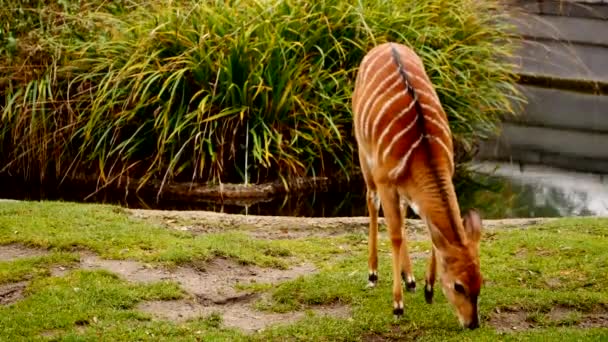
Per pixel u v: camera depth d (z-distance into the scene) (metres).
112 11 14.88
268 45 13.56
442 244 7.71
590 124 17.30
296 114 13.58
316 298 8.87
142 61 13.77
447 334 8.17
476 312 7.65
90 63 14.07
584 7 18.89
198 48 13.49
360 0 14.28
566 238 10.34
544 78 19.22
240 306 8.85
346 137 13.99
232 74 13.59
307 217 12.68
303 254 10.15
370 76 8.80
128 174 13.70
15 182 13.95
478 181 14.50
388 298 8.85
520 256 9.96
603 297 8.88
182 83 13.60
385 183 8.29
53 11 14.32
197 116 13.40
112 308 8.55
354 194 13.56
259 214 13.01
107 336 8.00
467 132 15.40
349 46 14.23
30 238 10.07
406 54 9.00
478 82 15.33
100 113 13.40
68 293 8.73
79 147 13.93
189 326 8.29
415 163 7.97
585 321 8.54
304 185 13.54
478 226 7.73
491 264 9.70
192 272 9.50
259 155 12.93
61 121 13.90
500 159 15.56
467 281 7.60
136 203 13.27
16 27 14.44
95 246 9.91
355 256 10.06
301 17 14.00
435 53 14.23
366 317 8.45
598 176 14.69
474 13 15.88
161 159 13.60
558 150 15.93
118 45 13.95
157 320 8.38
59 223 10.62
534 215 12.96
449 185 7.90
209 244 10.04
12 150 14.23
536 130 16.98
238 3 14.14
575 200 13.58
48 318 8.27
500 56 17.81
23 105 13.51
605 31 18.75
